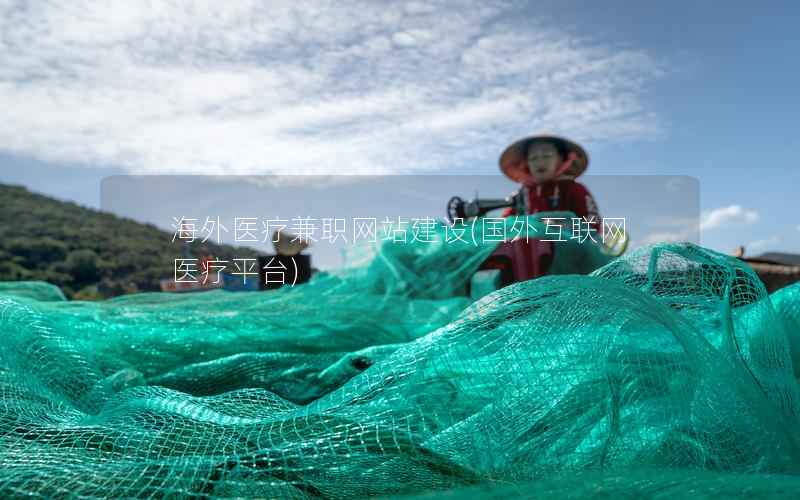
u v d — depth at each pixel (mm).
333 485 1174
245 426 1278
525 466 1165
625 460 1208
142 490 1082
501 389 1229
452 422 1215
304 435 1212
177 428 1302
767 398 1370
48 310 2754
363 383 1283
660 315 1303
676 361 1278
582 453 1194
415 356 1275
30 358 1829
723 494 952
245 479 1143
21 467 1138
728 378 1306
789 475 1145
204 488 1112
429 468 1161
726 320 1467
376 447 1158
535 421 1211
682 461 1221
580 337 1280
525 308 1315
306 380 2246
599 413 1224
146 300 4223
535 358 1255
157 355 2676
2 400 1494
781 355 1531
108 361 2369
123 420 1381
